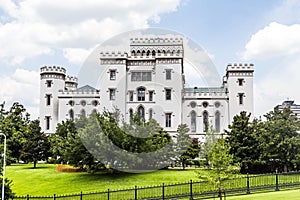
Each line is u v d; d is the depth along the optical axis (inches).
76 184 1338.6
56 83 3139.8
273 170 1469.0
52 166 2031.3
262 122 1592.0
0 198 928.3
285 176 1093.8
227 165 835.4
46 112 3112.7
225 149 852.6
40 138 2053.4
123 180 1290.6
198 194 931.3
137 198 941.2
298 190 951.0
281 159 1425.9
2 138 1418.6
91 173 1435.8
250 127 1519.4
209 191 951.0
